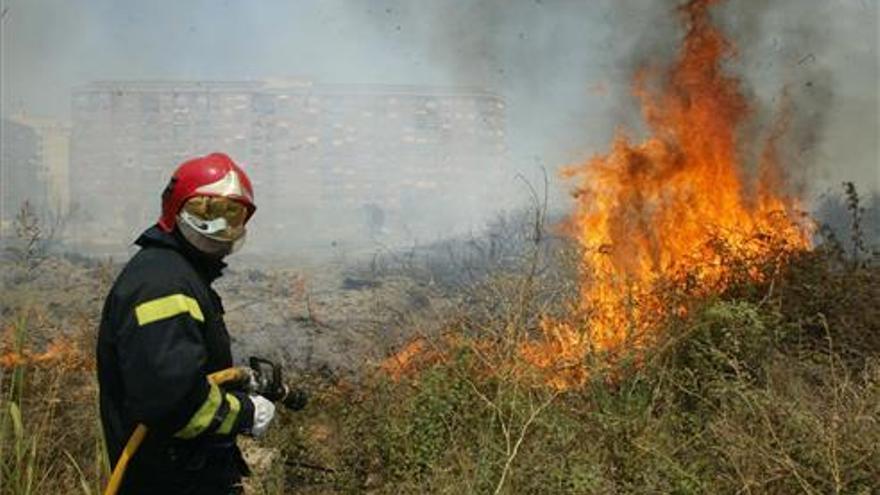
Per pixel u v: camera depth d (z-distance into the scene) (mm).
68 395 4859
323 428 5031
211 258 2811
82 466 4434
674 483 3773
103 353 2727
